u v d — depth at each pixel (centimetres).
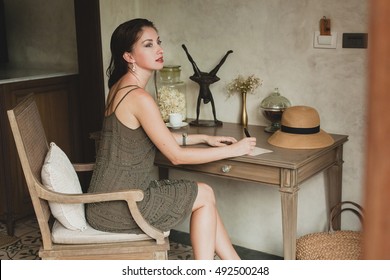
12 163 334
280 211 299
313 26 270
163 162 266
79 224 205
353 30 258
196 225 219
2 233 338
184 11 315
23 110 204
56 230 205
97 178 218
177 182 225
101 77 338
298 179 232
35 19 381
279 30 281
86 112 354
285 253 237
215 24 304
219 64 293
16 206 338
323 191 283
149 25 227
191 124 301
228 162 244
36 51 386
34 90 339
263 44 288
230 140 252
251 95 298
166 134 218
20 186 341
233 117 308
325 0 264
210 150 229
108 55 334
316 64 272
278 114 272
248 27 292
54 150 215
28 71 365
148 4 330
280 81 286
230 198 316
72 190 206
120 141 217
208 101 297
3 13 396
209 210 220
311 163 241
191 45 316
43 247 200
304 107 255
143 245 202
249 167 238
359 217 266
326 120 275
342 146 269
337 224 278
